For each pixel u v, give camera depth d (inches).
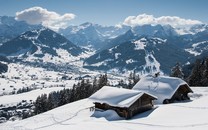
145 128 1692.9
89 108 2689.5
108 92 2442.2
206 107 2274.9
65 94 5191.9
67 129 1843.0
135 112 2293.3
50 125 2145.7
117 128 1761.8
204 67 4795.8
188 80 4825.3
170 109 2345.0
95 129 1771.7
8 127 2169.0
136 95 2300.7
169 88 2829.7
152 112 2317.9
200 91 3474.4
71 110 2682.1
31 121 2346.2
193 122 1672.0
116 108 2281.0
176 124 1684.3
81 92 5014.8
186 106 2417.6
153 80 3009.4
